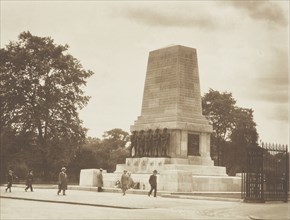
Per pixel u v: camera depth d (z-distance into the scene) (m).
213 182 64.06
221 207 39.19
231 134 121.50
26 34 99.81
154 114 72.06
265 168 47.12
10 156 99.75
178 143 68.62
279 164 47.69
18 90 96.75
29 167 104.69
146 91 73.94
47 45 99.56
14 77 97.50
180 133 68.88
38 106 95.56
